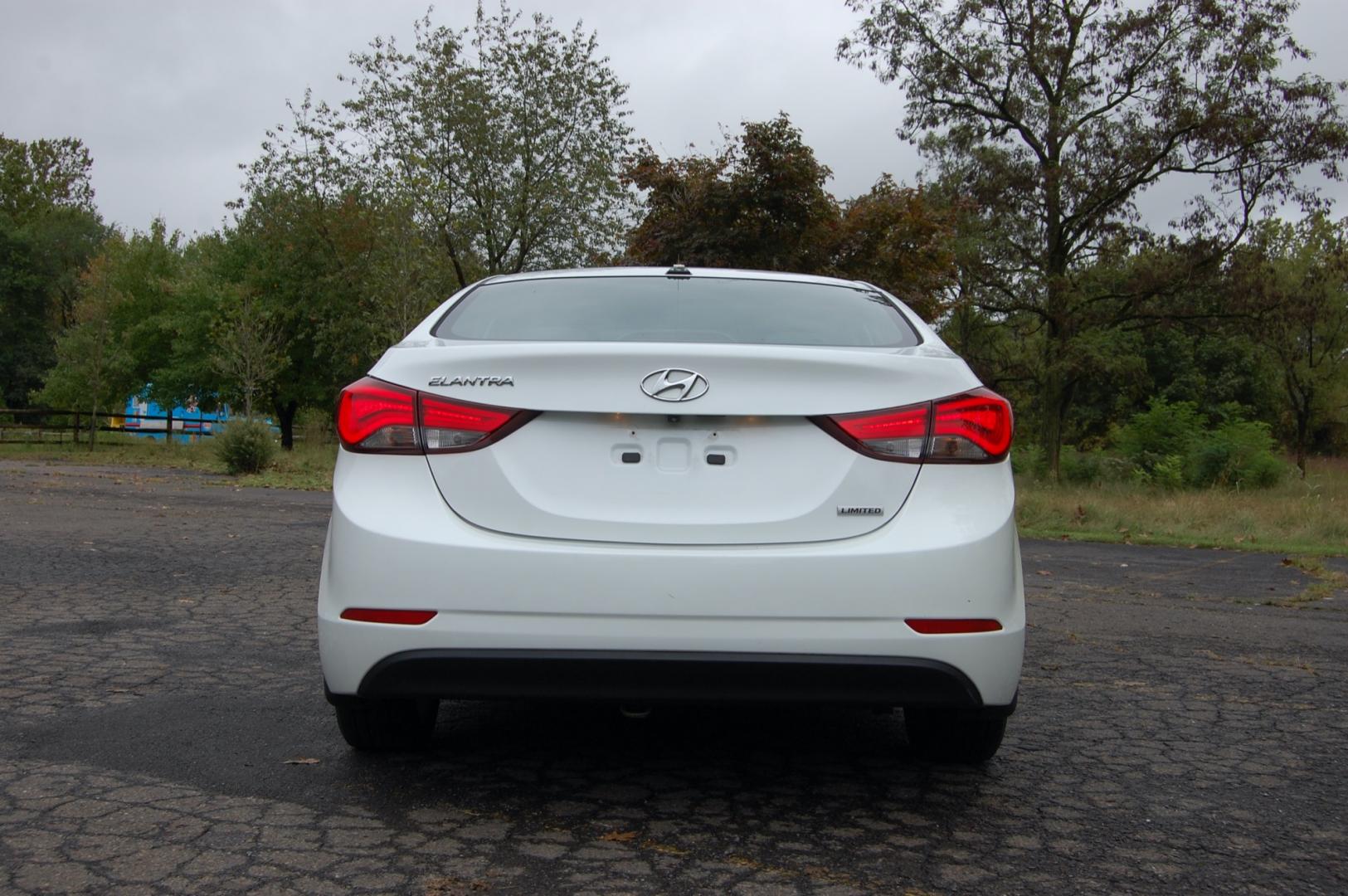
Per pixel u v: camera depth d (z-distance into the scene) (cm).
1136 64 2753
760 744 392
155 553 879
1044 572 958
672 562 293
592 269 406
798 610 292
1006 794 344
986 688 301
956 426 308
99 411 4272
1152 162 2750
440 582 295
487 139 2562
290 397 3641
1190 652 593
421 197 2491
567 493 301
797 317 362
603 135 2650
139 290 4359
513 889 263
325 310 3434
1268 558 1190
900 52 2900
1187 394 4803
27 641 540
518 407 304
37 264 6009
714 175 2073
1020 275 2902
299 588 718
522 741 390
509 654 292
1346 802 343
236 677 475
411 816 312
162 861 274
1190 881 277
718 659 291
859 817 319
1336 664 570
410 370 313
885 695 298
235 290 3416
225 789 331
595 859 282
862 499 301
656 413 301
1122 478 2767
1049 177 2750
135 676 473
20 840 287
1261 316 2778
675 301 370
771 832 305
